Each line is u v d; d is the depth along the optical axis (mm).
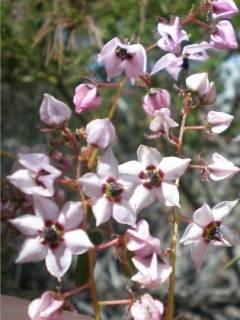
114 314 333
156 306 88
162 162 92
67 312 113
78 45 247
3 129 363
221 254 390
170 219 94
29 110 359
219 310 378
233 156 378
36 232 86
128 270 93
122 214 87
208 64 280
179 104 232
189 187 356
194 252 93
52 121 91
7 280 142
